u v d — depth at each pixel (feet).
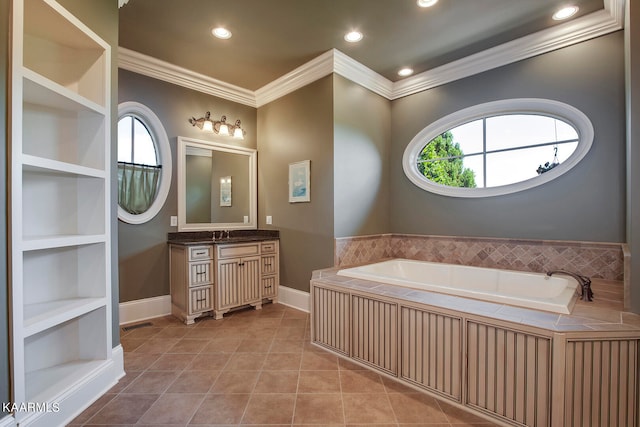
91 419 5.14
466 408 5.47
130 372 6.73
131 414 5.29
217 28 8.46
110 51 6.18
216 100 12.15
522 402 4.90
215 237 11.89
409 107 11.84
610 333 4.57
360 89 11.07
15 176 4.27
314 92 10.75
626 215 7.29
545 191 8.75
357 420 5.17
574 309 5.39
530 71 8.98
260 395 5.89
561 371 4.56
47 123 5.76
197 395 5.87
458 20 8.07
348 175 10.61
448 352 5.70
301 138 11.26
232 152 12.53
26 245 4.44
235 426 5.00
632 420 4.55
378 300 6.76
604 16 7.59
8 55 4.24
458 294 6.34
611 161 7.72
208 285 10.14
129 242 9.97
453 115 10.57
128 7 7.54
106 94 6.01
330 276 8.52
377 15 7.86
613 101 7.68
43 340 5.72
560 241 8.46
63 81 5.95
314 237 10.78
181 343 8.28
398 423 5.11
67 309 5.28
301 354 7.70
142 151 10.48
